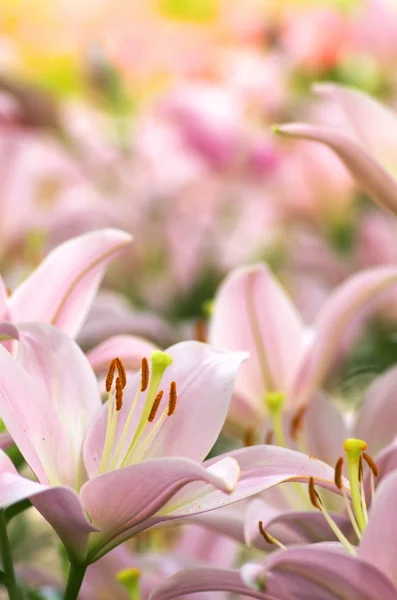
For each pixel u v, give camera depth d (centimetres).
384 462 150
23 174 242
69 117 249
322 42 274
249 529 150
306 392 172
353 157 162
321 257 257
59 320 157
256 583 137
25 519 205
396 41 270
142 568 174
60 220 244
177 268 268
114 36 316
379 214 258
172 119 259
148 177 267
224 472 138
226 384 150
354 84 278
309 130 161
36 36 359
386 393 167
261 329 173
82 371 152
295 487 160
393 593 136
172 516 144
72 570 146
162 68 307
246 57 279
